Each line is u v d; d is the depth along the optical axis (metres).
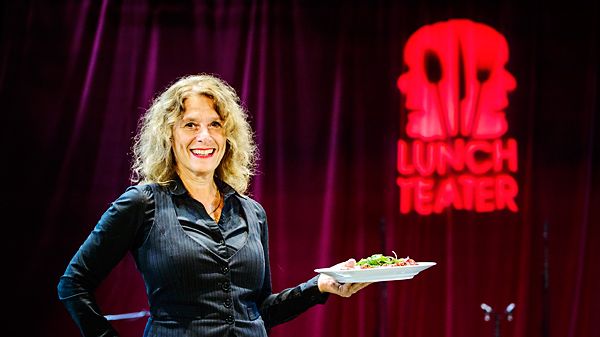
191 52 4.31
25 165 4.15
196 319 1.49
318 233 4.29
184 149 1.60
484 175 4.32
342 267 1.67
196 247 1.51
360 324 4.27
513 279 4.28
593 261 4.31
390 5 4.37
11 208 4.12
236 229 1.61
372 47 4.36
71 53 4.20
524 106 4.34
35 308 4.11
